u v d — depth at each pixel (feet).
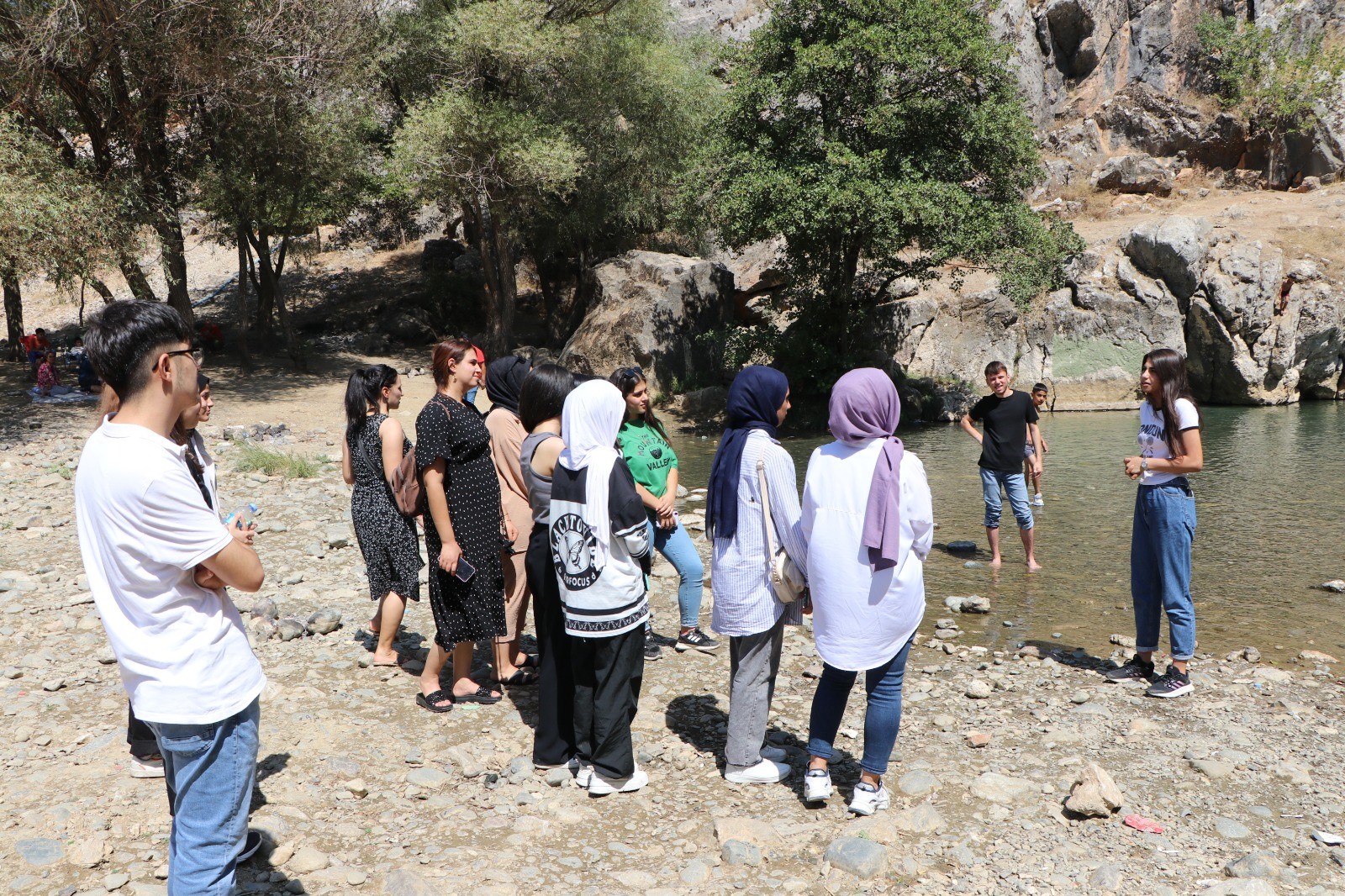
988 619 22.85
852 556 12.43
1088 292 70.38
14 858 11.43
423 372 80.48
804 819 12.89
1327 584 24.68
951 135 61.46
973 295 72.18
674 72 84.07
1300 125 89.92
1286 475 40.75
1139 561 18.11
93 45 61.36
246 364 77.71
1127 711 16.76
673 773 14.33
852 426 12.51
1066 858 11.79
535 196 82.02
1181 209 86.69
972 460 48.06
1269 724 16.11
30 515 31.58
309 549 27.37
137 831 12.15
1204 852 11.95
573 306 85.10
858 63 59.82
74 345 75.00
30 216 52.75
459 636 15.80
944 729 16.03
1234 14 99.25
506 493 17.25
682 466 49.29
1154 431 17.61
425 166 74.79
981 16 59.82
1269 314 66.23
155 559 7.81
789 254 67.10
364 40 75.15
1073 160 98.84
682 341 71.77
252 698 8.57
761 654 13.79
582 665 13.87
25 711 16.20
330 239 118.42
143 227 65.00
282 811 12.71
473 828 12.56
